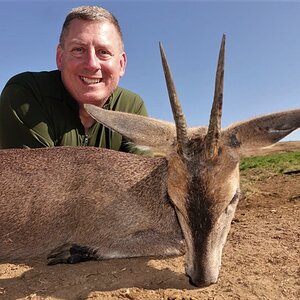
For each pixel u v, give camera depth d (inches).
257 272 20.1
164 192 22.8
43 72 29.2
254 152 20.3
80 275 20.6
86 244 23.0
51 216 23.1
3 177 23.4
